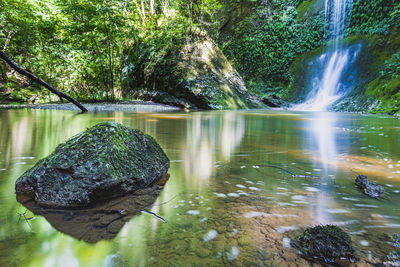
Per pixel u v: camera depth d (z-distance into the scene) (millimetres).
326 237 941
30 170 1431
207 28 19141
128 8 14117
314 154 2529
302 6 19625
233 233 1033
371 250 927
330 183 1671
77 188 1288
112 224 1091
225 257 873
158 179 1711
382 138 3621
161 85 13039
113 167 1401
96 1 10977
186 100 12344
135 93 14125
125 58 15000
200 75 12594
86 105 10672
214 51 14477
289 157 2396
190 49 13258
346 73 14656
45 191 1305
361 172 1923
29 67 12961
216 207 1285
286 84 19234
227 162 2197
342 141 3340
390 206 1315
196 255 879
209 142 3195
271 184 1646
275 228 1078
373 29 14172
